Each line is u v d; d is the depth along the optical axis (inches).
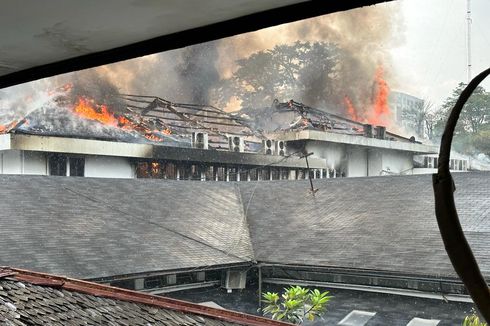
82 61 52.7
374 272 324.5
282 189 533.0
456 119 18.0
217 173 601.3
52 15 41.6
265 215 492.1
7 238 360.5
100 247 381.4
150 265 370.3
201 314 199.0
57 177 470.0
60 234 386.3
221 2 37.0
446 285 293.7
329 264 359.3
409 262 319.3
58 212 417.1
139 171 554.9
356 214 438.9
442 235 17.0
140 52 48.5
